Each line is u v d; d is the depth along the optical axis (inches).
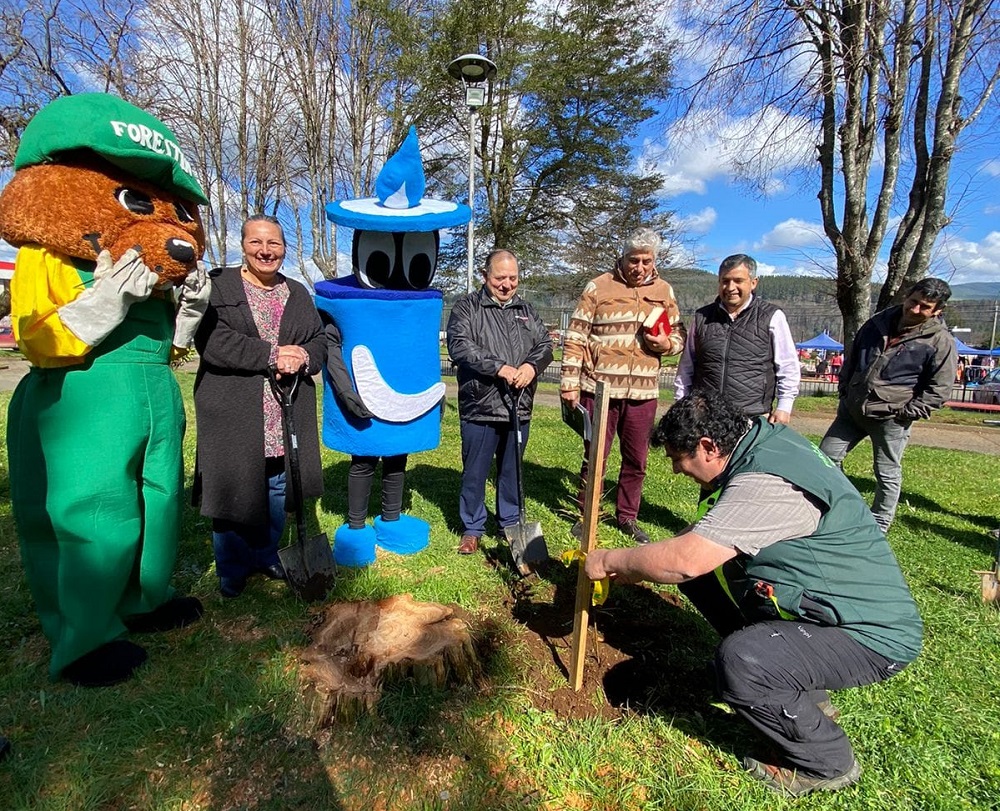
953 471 248.4
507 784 73.8
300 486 107.3
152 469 89.0
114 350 83.7
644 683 92.4
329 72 350.0
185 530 141.4
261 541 115.3
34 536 85.7
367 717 80.7
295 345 106.1
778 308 134.3
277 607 108.7
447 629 92.0
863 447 283.7
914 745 81.2
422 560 129.5
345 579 117.9
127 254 78.3
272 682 87.4
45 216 74.8
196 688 85.7
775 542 73.1
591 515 82.1
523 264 646.5
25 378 86.0
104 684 86.1
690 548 72.0
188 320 90.8
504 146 597.9
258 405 103.2
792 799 73.0
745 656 71.4
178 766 74.1
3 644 96.2
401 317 115.0
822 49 255.0
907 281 252.5
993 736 83.2
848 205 261.7
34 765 72.6
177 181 85.0
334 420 119.8
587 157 612.7
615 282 144.9
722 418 78.2
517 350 127.0
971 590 127.0
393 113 389.1
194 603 105.7
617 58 580.1
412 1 397.4
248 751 76.5
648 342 140.6
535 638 103.0
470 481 132.6
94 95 77.9
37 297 76.1
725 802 72.0
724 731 83.2
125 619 94.4
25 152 77.8
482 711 84.0
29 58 335.3
